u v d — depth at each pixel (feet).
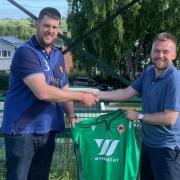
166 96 14.42
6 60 251.80
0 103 23.02
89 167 15.51
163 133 14.60
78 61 133.49
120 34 127.85
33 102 15.01
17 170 15.21
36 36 15.08
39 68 14.79
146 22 134.31
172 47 14.56
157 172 14.88
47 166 15.99
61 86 15.67
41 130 15.20
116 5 122.31
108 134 15.43
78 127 15.57
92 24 122.62
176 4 131.44
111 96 16.03
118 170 15.42
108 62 132.26
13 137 15.07
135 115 14.87
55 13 14.87
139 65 147.74
